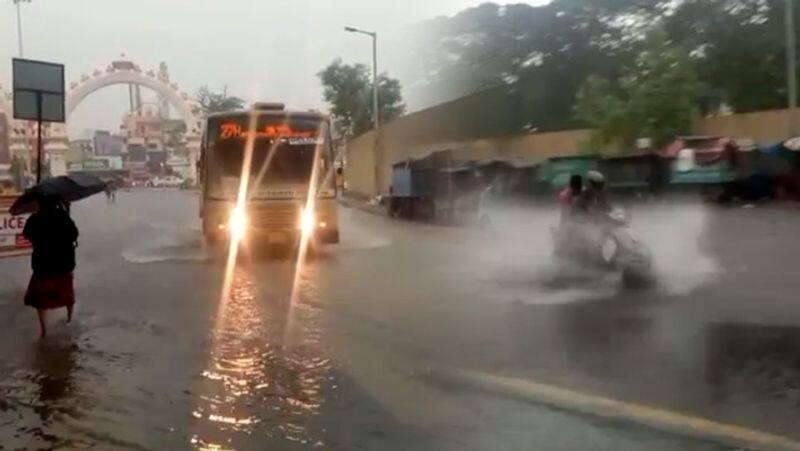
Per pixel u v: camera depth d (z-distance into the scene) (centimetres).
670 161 3117
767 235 1959
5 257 2364
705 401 680
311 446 618
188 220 4241
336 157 2220
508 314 1126
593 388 733
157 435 663
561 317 1080
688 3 4747
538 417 657
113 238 3025
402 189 3688
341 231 2966
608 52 5497
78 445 647
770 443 579
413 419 669
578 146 4566
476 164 3772
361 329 1065
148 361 931
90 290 1555
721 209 2742
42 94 2180
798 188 2873
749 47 4209
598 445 589
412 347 941
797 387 710
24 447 646
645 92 4091
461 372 812
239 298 1394
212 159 2130
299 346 974
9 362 941
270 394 768
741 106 4238
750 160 2961
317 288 1488
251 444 629
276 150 2123
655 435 604
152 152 14575
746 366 785
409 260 1931
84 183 1178
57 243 1134
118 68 11538
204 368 885
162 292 1506
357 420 675
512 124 5216
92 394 794
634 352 860
